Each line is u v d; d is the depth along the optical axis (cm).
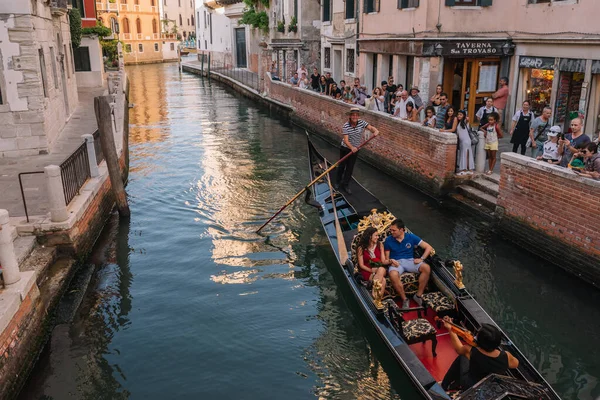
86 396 531
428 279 632
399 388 533
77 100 1923
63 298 700
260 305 697
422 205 1030
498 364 450
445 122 1079
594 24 1054
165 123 2089
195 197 1130
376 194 1108
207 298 714
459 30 1334
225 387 543
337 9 1980
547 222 770
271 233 934
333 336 630
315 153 1123
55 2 1377
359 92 1543
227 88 3362
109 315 673
